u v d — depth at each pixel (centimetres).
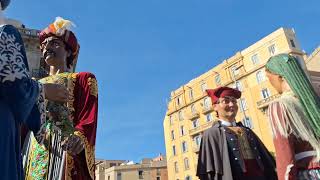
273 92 4266
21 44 212
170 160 5575
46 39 367
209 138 488
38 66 2033
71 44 372
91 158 299
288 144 304
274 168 489
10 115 195
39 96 222
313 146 304
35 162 297
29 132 280
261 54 4475
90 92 334
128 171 6731
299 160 309
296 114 312
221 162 465
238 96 546
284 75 341
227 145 477
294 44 4281
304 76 337
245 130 509
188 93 5500
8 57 195
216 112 541
